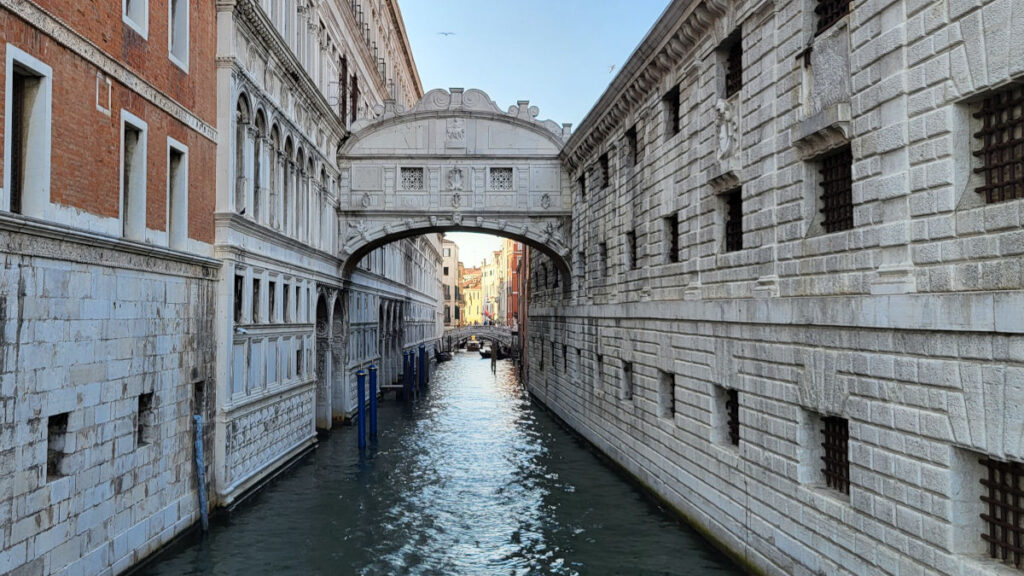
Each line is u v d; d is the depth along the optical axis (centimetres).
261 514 1526
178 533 1271
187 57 1310
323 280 2294
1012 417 655
